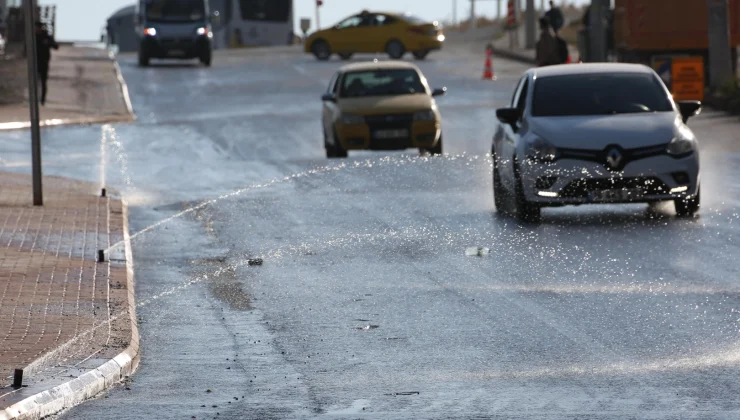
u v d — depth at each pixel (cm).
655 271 2377
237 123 6512
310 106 7419
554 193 3006
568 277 2348
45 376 1599
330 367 1725
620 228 2936
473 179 4047
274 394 1581
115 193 3816
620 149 2991
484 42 13862
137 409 1518
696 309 2027
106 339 1823
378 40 11500
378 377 1659
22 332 1875
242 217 3322
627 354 1742
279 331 1973
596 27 8262
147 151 5266
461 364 1717
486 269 2466
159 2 11169
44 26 7569
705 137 5144
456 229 3003
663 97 3225
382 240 2873
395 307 2128
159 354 1833
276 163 4725
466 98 7594
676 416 1427
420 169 4362
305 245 2838
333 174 4294
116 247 2733
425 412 1471
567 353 1761
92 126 6488
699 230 2861
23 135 6009
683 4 6938
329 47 11644
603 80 3266
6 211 3262
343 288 2317
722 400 1492
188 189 3984
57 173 4478
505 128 3275
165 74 10206
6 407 1445
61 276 2366
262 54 13012
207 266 2609
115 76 9769
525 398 1525
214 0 16188
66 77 9556
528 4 11800
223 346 1880
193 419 1465
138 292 2330
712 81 6656
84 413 1506
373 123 4831
